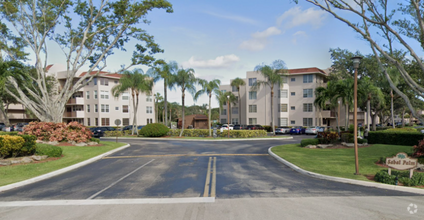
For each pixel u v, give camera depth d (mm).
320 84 47031
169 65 33062
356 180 8781
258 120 48656
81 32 24109
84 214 6168
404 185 8094
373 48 13172
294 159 13492
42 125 20734
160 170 11500
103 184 9172
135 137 33812
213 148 20312
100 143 22766
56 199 7473
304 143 19062
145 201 7035
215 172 10844
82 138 21297
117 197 7500
